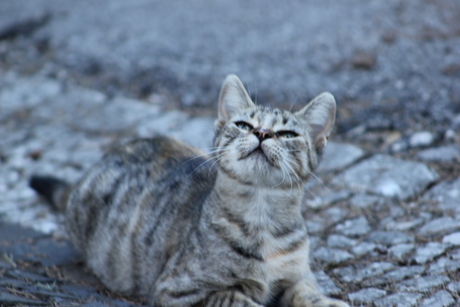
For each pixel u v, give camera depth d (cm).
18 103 1655
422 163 1153
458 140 1203
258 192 733
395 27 1731
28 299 677
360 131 1307
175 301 716
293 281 743
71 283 845
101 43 1936
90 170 973
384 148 1233
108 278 863
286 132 765
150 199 841
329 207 1072
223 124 812
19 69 1859
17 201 1189
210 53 1766
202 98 1569
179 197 817
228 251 711
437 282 786
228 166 736
